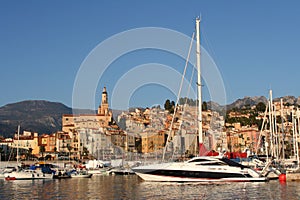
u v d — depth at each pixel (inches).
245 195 1647.4
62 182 2691.9
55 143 6501.0
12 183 2662.4
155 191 1801.2
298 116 3403.1
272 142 3213.6
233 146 5580.7
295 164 2837.1
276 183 2103.8
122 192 1841.8
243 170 2111.2
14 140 7027.6
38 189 2142.0
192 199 1557.6
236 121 7091.5
